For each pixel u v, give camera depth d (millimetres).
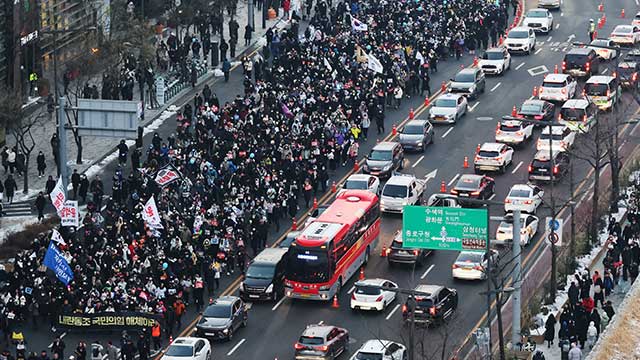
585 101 159375
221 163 139750
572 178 130875
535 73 180000
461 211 107875
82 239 127062
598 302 119000
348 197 129750
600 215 136875
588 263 126562
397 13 187125
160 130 156375
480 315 117812
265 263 122062
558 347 111812
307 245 120125
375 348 106250
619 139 156750
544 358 106938
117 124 127562
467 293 122000
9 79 156750
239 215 129250
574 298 114312
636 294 121625
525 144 157000
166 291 115562
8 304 113938
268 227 132500
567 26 199500
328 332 109750
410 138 154000
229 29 183125
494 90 173750
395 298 121312
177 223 125375
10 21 155750
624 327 116125
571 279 122812
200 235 125125
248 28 184500
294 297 120812
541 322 114438
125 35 162625
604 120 152750
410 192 139125
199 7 179500
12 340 110875
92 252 120688
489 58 179000
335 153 148500
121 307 114688
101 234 122750
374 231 130125
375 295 118375
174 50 170125
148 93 164750
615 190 136500
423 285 117312
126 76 158750
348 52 171750
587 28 198250
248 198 131000
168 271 117438
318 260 119812
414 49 176875
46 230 129875
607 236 132125
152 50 164875
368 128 158250
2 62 156250
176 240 122062
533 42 188500
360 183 140125
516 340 109812
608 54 182125
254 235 128750
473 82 169875
